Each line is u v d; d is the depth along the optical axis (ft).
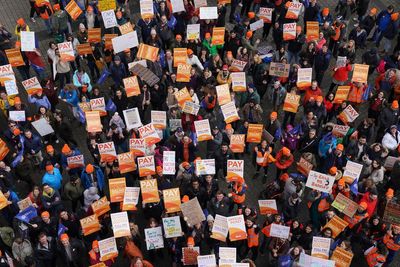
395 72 52.60
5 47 56.08
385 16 59.67
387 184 46.80
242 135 46.21
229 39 57.06
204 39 57.26
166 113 50.37
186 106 48.06
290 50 57.57
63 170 48.98
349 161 43.27
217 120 52.60
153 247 39.68
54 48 53.57
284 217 42.65
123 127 49.24
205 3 60.80
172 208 40.16
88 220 39.68
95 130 46.73
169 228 38.93
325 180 41.04
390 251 40.52
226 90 49.57
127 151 49.06
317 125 48.14
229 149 45.98
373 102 51.24
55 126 49.49
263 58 56.03
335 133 47.34
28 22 65.62
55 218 39.81
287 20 59.98
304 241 40.27
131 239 39.52
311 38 57.11
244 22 57.52
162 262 43.96
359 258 43.09
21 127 48.03
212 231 39.19
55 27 59.67
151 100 53.06
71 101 51.19
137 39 54.24
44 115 47.80
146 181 41.22
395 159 45.47
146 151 45.57
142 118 53.26
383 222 41.22
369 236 41.70
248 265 36.86
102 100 49.49
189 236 39.24
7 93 49.80
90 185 42.88
